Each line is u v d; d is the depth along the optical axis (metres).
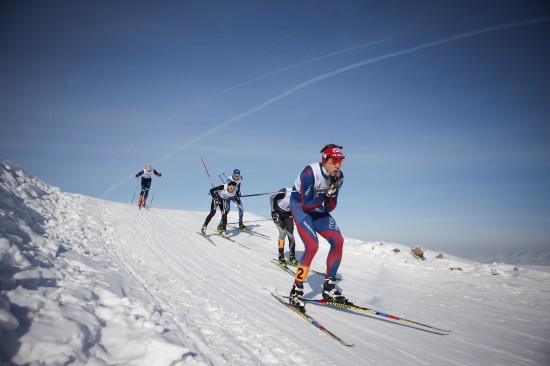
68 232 4.77
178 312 2.92
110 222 7.10
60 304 2.19
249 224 11.72
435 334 3.39
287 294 4.47
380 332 3.30
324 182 3.85
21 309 1.95
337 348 2.77
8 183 5.37
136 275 3.83
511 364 2.73
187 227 9.48
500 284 6.02
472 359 2.78
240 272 5.51
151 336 2.14
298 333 3.00
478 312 4.38
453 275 6.91
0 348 1.63
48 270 2.65
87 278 2.88
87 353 1.84
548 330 3.72
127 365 1.84
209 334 2.61
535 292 5.52
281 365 2.32
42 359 1.66
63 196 7.81
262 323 3.12
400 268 7.55
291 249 6.83
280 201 6.62
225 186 8.70
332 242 3.93
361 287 5.61
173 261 5.39
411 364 2.59
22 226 3.39
